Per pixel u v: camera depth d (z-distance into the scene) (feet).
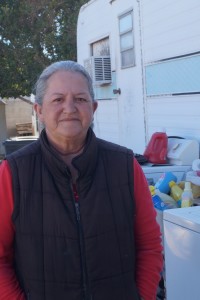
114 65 25.70
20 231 6.49
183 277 10.13
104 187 6.66
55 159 6.41
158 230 7.18
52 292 6.38
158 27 20.36
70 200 6.47
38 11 48.37
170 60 19.60
